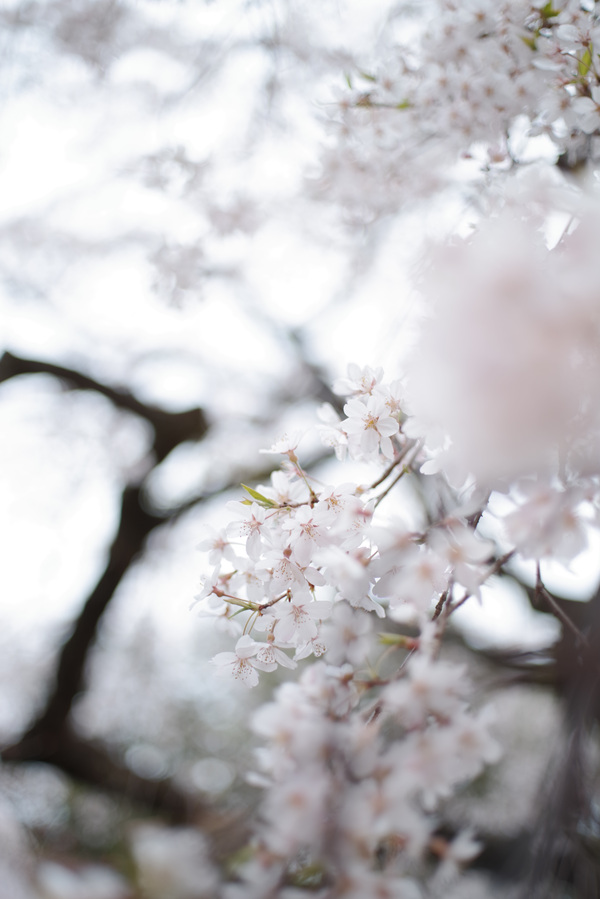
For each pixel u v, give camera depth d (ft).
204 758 7.27
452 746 1.70
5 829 4.32
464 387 1.56
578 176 2.21
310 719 1.76
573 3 2.13
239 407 6.67
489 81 2.32
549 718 5.74
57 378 5.85
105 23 3.75
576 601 3.25
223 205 3.60
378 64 2.66
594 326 1.56
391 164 2.71
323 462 5.41
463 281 1.58
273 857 1.71
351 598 1.86
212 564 1.99
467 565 1.77
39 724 5.98
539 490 1.69
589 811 2.23
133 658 7.11
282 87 3.78
